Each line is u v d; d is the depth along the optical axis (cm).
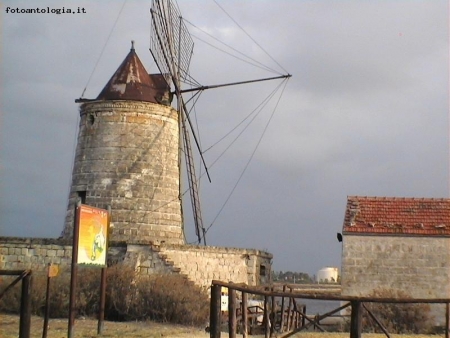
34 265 3075
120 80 3559
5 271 1389
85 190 3466
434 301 1404
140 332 2206
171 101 3700
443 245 2878
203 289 3009
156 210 3459
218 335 1436
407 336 2445
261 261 3625
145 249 3120
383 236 2908
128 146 3466
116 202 3406
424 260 2880
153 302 2648
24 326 1373
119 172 3441
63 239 3098
